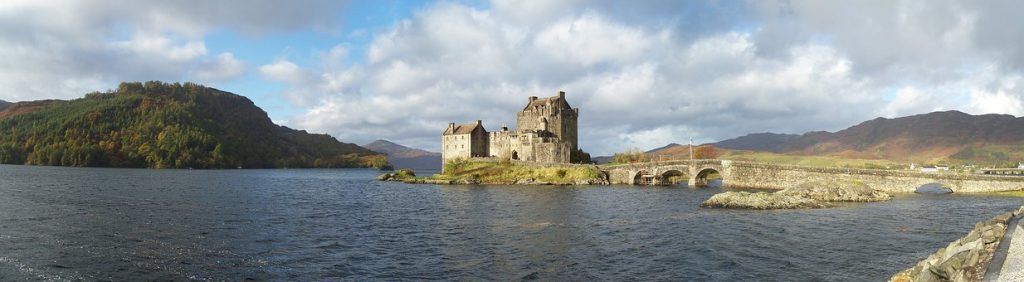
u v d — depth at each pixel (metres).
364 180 194.75
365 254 44.75
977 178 104.88
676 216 68.31
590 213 72.75
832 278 36.16
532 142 175.25
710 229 56.94
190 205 83.06
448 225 61.72
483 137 196.38
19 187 113.75
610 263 41.06
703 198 96.06
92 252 43.72
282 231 56.81
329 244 49.19
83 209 73.19
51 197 90.94
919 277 27.09
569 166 156.00
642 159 183.75
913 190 109.06
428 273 38.38
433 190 127.88
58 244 46.62
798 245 47.53
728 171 129.38
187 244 48.16
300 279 36.75
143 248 45.91
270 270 39.12
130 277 36.38
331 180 193.38
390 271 38.97
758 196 80.81
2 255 41.75
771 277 36.66
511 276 37.41
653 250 45.75
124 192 107.12
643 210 76.06
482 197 103.12
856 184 95.81
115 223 60.19
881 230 55.75
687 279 36.38
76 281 35.00
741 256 43.09
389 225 61.78
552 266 40.16
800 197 84.69
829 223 60.94
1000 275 23.73
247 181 173.50
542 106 187.25
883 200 89.00
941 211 72.69
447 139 198.62
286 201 94.62
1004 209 74.81
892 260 41.41
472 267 40.03
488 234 54.78
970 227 57.78
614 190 119.69
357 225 61.78
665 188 126.06
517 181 152.25
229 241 50.09
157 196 99.44
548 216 69.75
